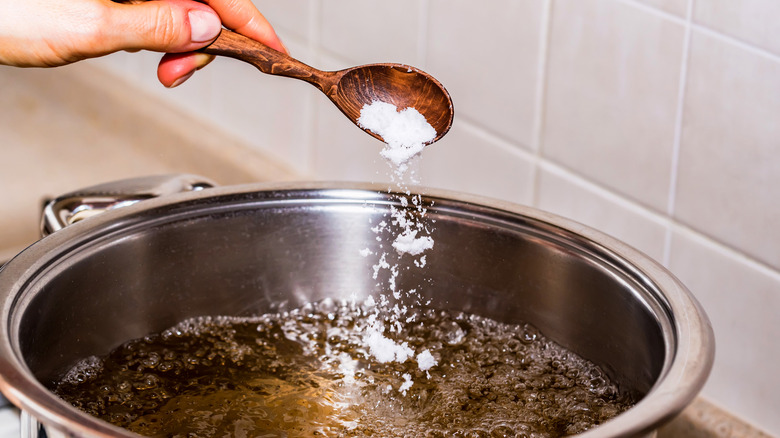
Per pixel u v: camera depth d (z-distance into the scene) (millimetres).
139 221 644
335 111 920
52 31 621
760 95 663
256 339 678
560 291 646
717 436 713
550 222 643
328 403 632
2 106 1226
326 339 681
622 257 611
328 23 913
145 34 621
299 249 685
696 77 688
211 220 663
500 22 782
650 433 492
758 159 671
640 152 725
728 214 692
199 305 677
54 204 688
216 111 1047
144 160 1097
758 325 695
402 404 631
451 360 662
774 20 648
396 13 853
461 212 663
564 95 757
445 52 826
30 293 586
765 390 701
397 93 632
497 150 811
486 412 623
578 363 645
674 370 522
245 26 675
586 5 730
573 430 607
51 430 510
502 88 793
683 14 685
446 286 682
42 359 604
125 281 646
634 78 717
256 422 616
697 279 718
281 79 963
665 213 723
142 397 629
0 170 1092
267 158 996
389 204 675
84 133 1169
